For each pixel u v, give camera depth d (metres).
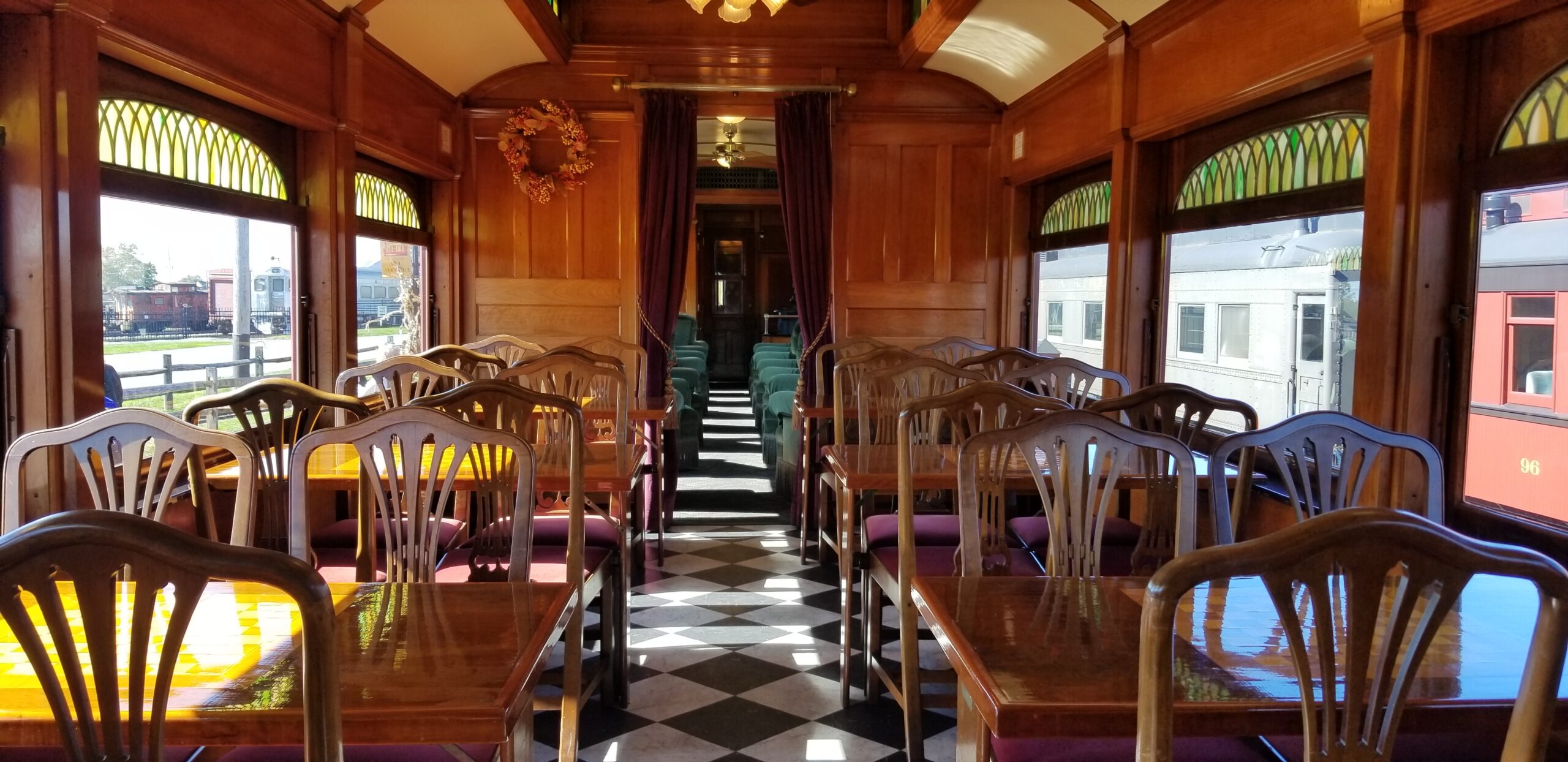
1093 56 4.79
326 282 4.32
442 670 1.46
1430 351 2.69
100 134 2.85
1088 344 5.22
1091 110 4.92
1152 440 2.14
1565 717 1.38
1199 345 4.22
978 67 5.78
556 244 6.19
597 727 2.98
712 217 13.91
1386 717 1.14
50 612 1.01
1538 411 2.43
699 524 5.73
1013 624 1.69
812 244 6.04
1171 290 4.45
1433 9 2.55
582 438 2.48
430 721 1.31
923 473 3.06
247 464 2.10
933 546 3.23
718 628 3.90
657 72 6.05
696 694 3.24
